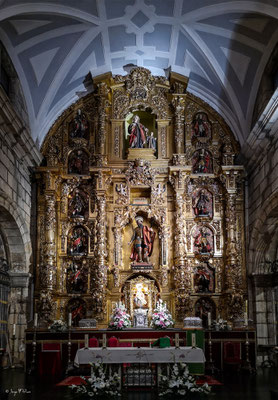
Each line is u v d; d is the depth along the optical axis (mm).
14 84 18781
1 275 17922
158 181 21078
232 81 20234
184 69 21109
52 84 20359
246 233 20547
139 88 21672
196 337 14055
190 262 20359
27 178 20031
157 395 11547
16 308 18641
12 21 16750
